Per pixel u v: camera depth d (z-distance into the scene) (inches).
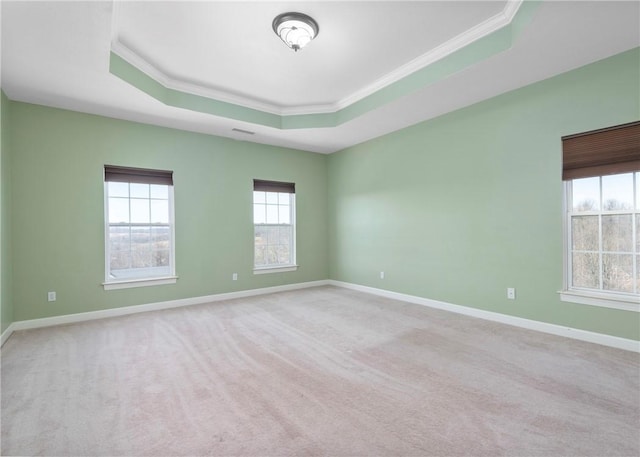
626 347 109.4
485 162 148.1
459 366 100.7
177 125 175.9
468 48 116.6
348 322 147.9
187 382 92.0
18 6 81.0
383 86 151.3
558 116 123.9
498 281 144.5
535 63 114.7
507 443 65.2
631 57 106.4
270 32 111.2
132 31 110.3
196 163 188.4
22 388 88.7
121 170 165.0
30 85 126.0
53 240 147.1
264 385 90.1
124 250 168.2
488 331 132.4
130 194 170.1
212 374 96.9
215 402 81.5
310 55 127.6
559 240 125.0
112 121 162.2
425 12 102.3
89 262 155.3
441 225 168.2
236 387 89.0
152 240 176.4
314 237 241.3
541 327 130.6
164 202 180.7
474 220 153.3
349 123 176.7
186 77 146.0
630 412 75.1
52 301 146.4
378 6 98.9
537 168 130.5
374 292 210.1
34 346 119.7
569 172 122.3
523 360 104.0
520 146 135.6
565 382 89.3
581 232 122.8
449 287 165.3
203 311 169.0
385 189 200.5
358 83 154.0
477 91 137.9
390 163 196.4
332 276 245.6
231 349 116.3
